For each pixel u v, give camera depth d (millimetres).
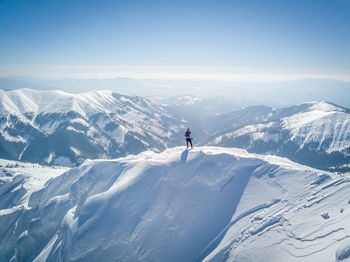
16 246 46281
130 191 32875
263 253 21156
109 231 29234
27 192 92938
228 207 28188
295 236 20938
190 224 27828
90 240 28953
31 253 44688
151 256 26328
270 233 22594
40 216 48000
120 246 27734
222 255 23500
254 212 26188
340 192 23062
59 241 37094
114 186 35906
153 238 27578
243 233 24281
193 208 29234
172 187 32094
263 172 30828
